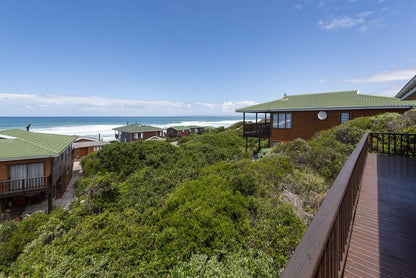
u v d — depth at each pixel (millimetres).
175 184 7742
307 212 5027
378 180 4133
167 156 13359
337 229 1389
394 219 2711
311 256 822
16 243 5902
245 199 5082
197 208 4566
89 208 6840
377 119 9867
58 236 5617
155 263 3641
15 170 10750
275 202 5078
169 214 4883
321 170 7062
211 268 3258
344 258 1773
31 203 12086
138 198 7059
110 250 4156
